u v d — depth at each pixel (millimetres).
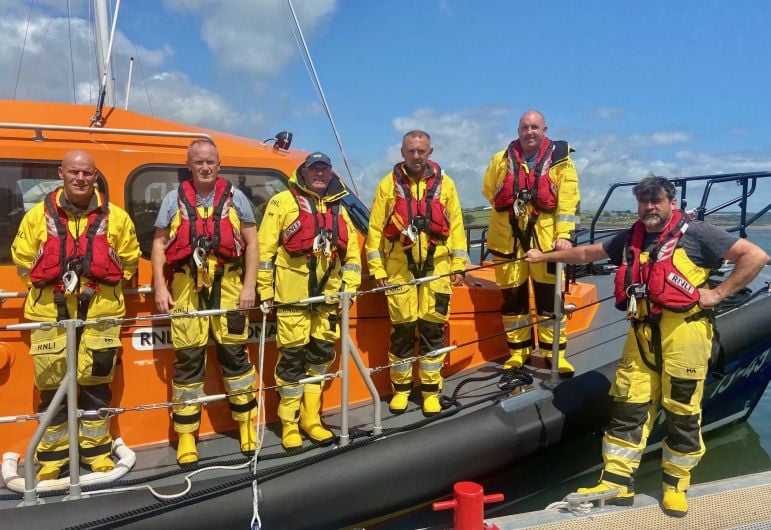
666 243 2707
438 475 2941
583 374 3500
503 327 4008
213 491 2590
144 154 3006
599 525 2791
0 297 2701
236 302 2842
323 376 2906
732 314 4066
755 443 5102
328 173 2910
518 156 3562
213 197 2727
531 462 3363
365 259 3531
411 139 3090
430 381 3293
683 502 2844
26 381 2855
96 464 2744
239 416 2951
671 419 2803
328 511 2758
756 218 5223
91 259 2549
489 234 3852
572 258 3195
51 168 2902
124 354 2992
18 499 2574
